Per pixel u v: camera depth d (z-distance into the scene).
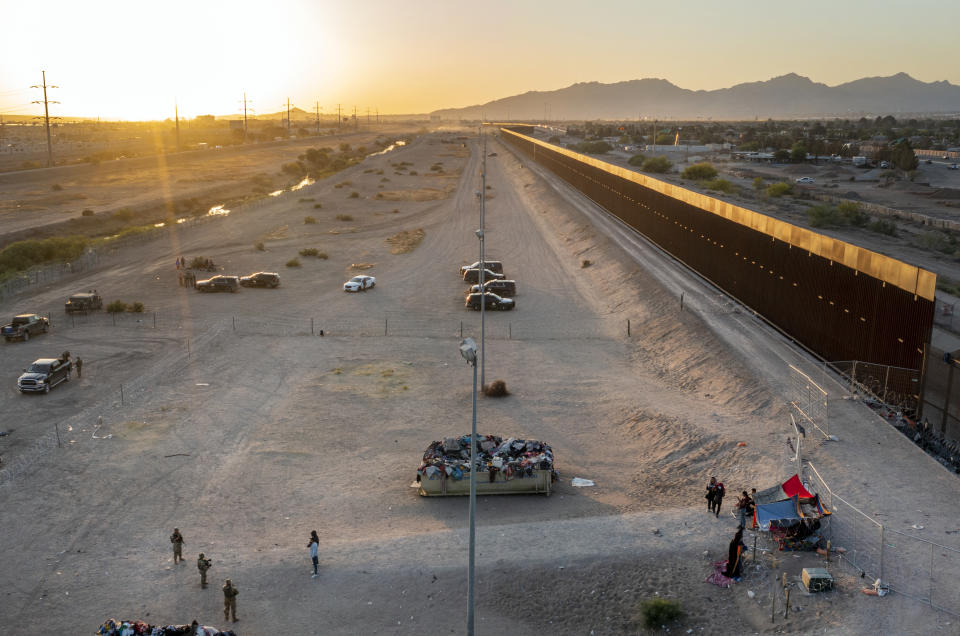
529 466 30.05
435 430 37.44
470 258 84.56
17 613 21.95
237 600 22.55
